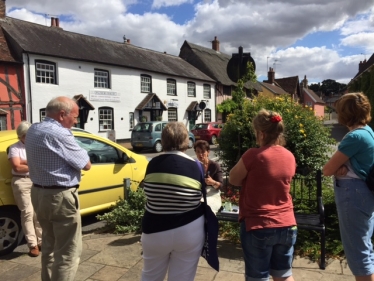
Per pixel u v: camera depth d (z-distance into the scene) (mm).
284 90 56406
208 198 4328
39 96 17312
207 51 35875
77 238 3096
